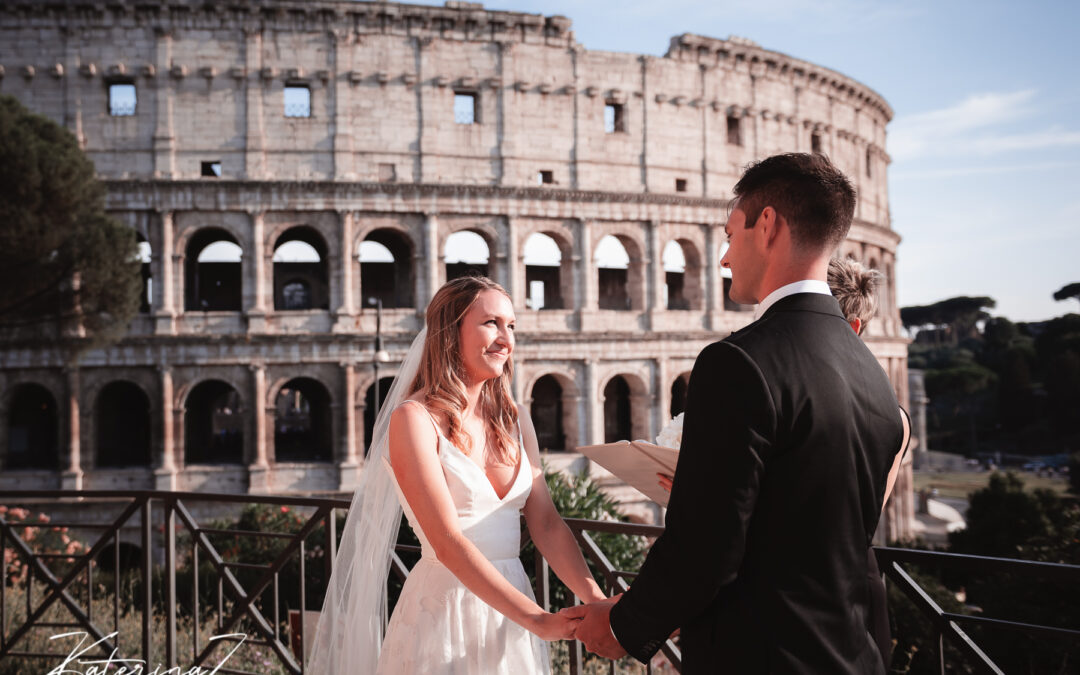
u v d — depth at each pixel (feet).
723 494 10.88
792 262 12.48
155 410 150.30
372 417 159.22
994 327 543.39
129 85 156.25
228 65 155.02
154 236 152.35
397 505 18.89
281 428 273.95
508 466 17.62
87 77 151.43
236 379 152.35
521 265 166.40
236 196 153.48
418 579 17.13
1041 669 54.19
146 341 149.18
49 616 44.50
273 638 27.61
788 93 196.44
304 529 27.04
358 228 158.61
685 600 11.08
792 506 11.09
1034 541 73.97
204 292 188.85
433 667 16.20
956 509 290.76
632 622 11.82
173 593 30.19
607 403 199.00
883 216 233.96
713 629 11.48
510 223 165.27
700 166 182.80
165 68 153.17
